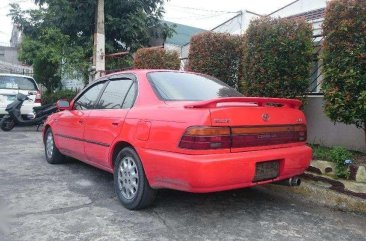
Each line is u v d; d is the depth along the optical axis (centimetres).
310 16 966
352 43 442
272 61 541
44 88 1697
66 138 537
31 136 959
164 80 409
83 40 1427
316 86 600
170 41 2012
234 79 721
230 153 325
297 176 402
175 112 337
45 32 1372
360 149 529
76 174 541
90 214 370
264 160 345
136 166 375
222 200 428
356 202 404
